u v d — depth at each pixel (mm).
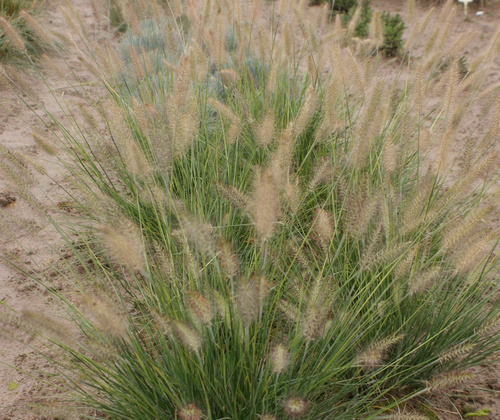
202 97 3953
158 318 1973
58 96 6160
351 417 2277
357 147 2701
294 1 4539
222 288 2205
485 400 2635
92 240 3551
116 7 8844
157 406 2123
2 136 5105
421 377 2670
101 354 2150
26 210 4039
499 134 3033
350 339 2355
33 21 4145
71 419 2123
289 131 2299
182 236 2289
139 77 3844
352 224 2361
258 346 2311
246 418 2191
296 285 2613
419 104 3061
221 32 3682
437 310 2688
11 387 2600
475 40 8742
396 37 7906
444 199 2705
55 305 3068
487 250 2639
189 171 3600
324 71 6301
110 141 4859
